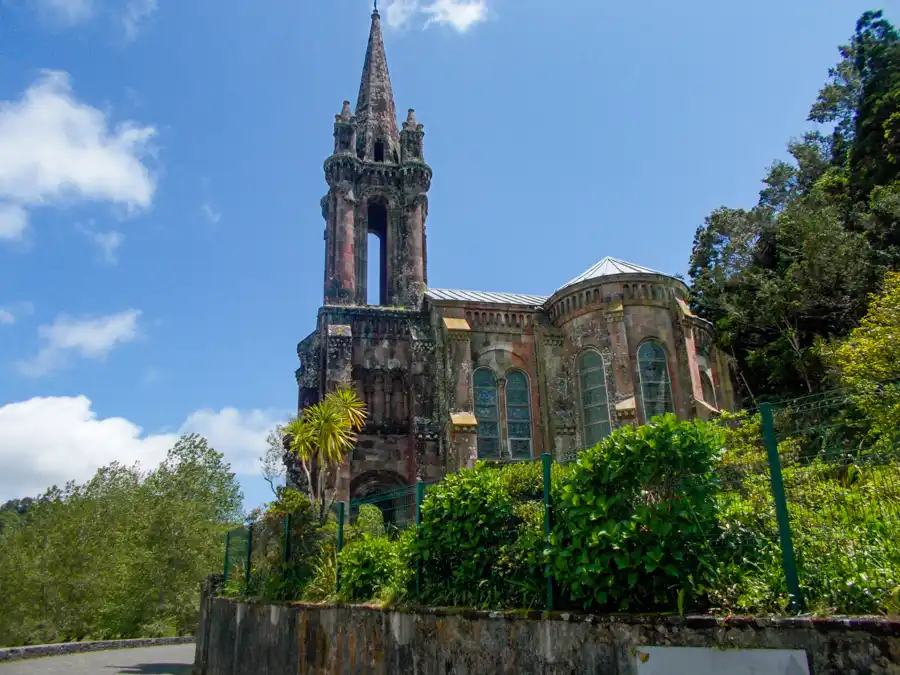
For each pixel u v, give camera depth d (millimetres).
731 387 38844
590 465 9859
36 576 52406
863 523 8469
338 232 41531
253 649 20312
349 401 32281
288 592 19188
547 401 35438
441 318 36938
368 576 15391
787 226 42375
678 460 9078
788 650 7008
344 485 33406
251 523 25219
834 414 11906
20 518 84625
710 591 8320
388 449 36000
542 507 11805
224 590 26484
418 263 42750
